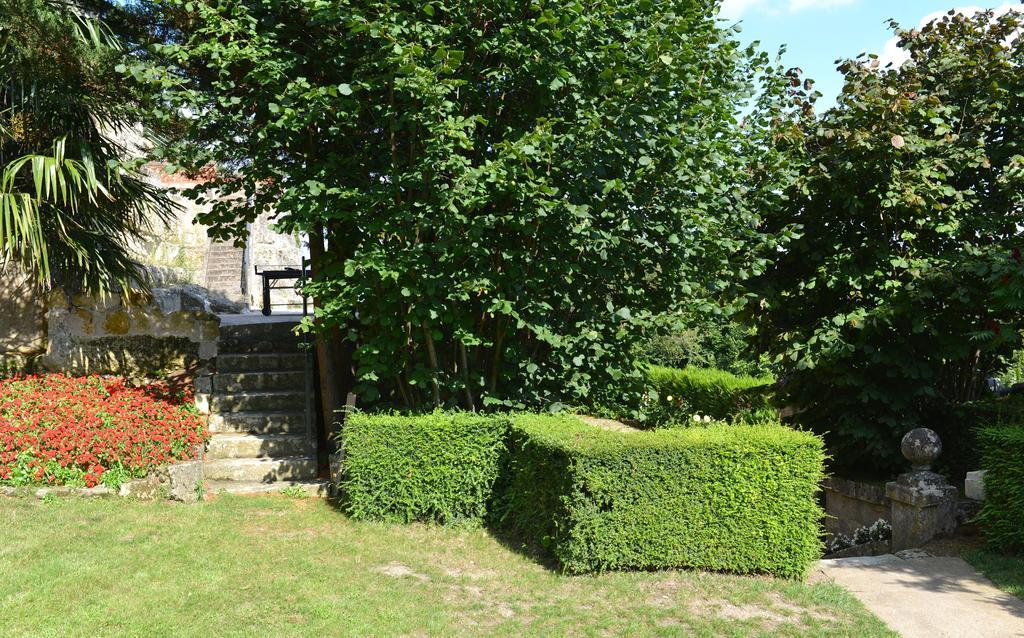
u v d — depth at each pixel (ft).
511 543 17.81
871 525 22.41
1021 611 14.30
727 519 15.79
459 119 17.21
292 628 12.40
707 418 24.82
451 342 21.45
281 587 14.20
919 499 19.02
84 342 28.81
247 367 28.58
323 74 19.56
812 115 24.48
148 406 23.53
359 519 19.20
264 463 23.11
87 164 22.72
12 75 22.12
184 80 19.40
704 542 15.79
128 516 18.03
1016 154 22.20
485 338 20.95
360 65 18.72
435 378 19.63
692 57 18.81
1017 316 21.47
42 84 22.49
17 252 26.05
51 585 13.57
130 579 14.16
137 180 26.53
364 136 20.39
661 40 18.16
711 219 19.58
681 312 20.43
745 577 15.72
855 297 22.98
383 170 19.65
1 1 19.86
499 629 12.80
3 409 21.61
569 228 18.75
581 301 20.71
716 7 21.44
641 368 21.85
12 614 12.31
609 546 15.61
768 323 25.08
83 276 26.91
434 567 16.10
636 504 15.69
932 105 21.44
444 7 17.80
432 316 18.22
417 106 18.02
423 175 18.51
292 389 27.73
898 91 21.81
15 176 23.31
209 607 13.10
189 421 23.80
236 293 46.75
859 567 17.08
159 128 24.20
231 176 22.15
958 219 22.33
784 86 21.76
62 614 12.46
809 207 23.70
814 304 24.26
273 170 19.86
